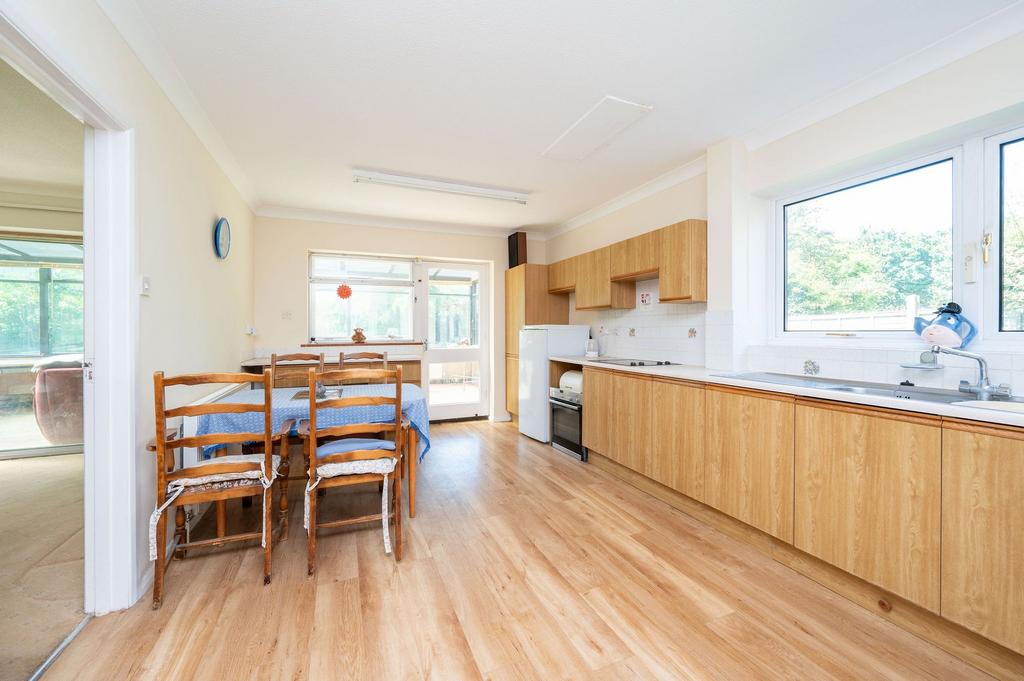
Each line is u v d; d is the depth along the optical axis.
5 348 3.63
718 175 2.81
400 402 2.07
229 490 1.78
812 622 1.60
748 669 1.37
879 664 1.40
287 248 4.36
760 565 2.01
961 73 1.78
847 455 1.70
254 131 2.63
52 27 1.18
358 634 1.51
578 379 3.74
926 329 1.85
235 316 3.39
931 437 1.44
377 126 2.58
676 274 2.98
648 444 2.80
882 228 2.24
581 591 1.78
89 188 1.58
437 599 1.72
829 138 2.28
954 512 1.39
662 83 2.14
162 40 1.79
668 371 2.70
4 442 3.61
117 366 1.60
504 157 3.04
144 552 1.74
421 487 3.01
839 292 2.45
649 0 1.58
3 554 2.03
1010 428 1.26
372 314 4.90
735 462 2.19
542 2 1.59
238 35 1.77
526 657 1.41
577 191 3.79
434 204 4.15
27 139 2.59
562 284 4.52
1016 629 1.25
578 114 2.45
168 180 2.03
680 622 1.59
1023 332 1.73
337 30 1.74
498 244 5.32
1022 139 1.75
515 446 4.13
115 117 1.51
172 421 2.07
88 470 1.58
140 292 1.70
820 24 1.71
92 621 1.55
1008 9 1.60
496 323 5.30
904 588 1.51
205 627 1.53
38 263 3.69
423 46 1.85
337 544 2.18
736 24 1.71
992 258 1.81
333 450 2.10
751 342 2.78
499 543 2.20
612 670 1.36
